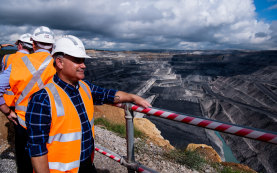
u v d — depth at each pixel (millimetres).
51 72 2223
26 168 2080
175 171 4211
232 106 156750
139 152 5086
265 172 82000
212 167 5648
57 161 1552
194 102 178375
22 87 2035
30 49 2490
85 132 1679
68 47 1519
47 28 2361
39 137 1453
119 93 2004
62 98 1531
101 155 3934
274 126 115500
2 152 3736
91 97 1921
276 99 157000
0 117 4719
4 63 2408
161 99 186500
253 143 99062
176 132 105938
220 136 109625
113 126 11422
